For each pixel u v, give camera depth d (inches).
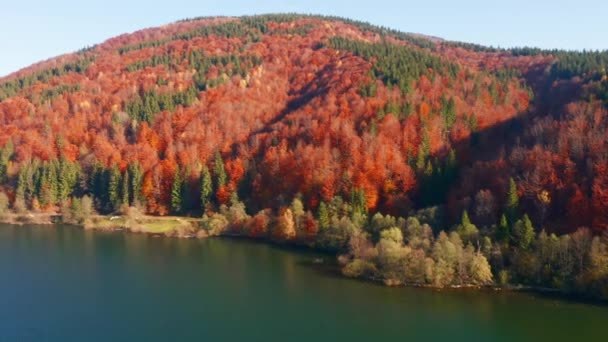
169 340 3169.3
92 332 3272.6
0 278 4340.6
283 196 6136.8
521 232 4089.6
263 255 5187.0
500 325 3348.9
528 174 4739.2
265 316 3540.8
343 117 6825.8
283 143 6673.2
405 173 5679.1
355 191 5442.9
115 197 6943.9
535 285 3976.4
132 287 4143.7
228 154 7283.5
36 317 3506.4
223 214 6294.3
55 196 7180.1
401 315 3538.4
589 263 3791.8
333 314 3570.4
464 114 6673.2
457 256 4072.3
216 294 3988.7
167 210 6919.3
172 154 7258.9
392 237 4439.0
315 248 5408.5
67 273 4517.7
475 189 5064.0
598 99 5949.8
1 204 6899.6
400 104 6919.3
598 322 3366.1
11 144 7731.3
